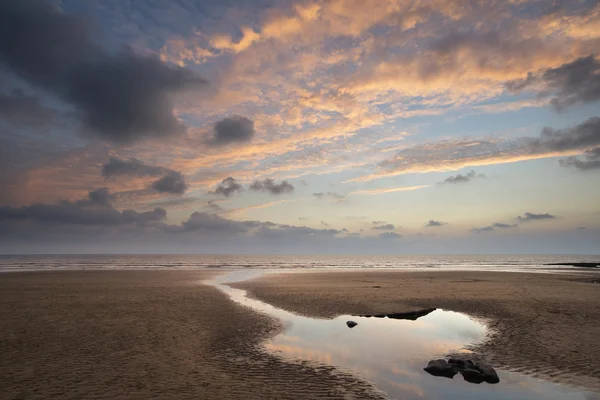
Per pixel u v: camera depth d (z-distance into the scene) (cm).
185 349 1137
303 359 1057
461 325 1536
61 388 782
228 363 1007
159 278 3834
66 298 2203
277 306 2003
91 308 1856
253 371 941
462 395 794
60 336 1266
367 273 5025
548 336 1311
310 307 1970
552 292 2489
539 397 790
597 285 3014
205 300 2186
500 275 4453
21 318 1579
